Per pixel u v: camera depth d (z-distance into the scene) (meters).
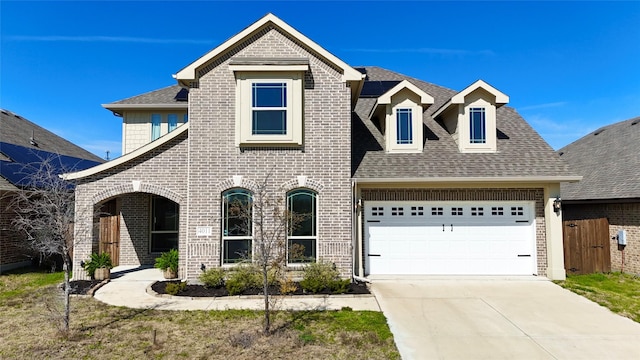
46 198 9.58
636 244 14.28
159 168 13.43
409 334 8.34
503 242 13.99
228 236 12.68
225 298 10.95
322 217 12.76
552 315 9.69
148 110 18.03
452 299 11.00
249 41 13.12
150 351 7.38
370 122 16.20
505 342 7.98
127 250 16.52
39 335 8.20
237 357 7.12
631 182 15.16
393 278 13.38
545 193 13.92
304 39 12.91
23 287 12.85
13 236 15.99
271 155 12.80
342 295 11.27
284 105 12.74
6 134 20.86
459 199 14.02
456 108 14.95
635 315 9.75
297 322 8.94
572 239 14.62
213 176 12.66
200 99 12.80
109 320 9.12
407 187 13.87
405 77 20.14
